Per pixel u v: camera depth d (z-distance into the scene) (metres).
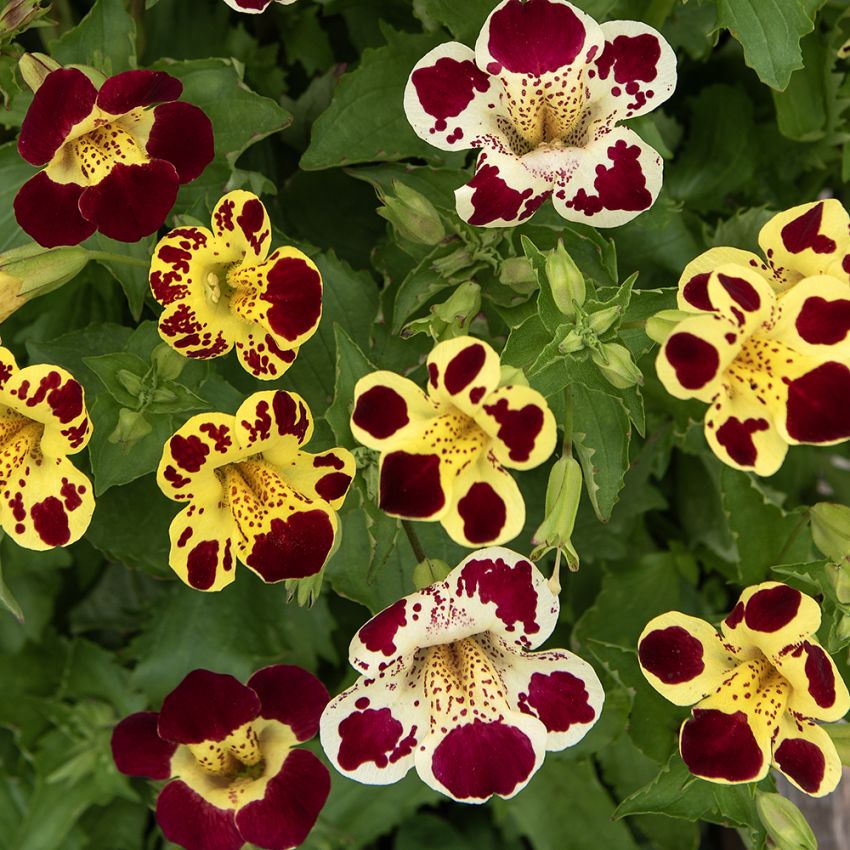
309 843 0.67
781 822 0.57
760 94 0.67
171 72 0.59
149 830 0.70
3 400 0.54
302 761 0.59
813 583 0.58
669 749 0.60
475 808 0.70
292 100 0.65
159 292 0.55
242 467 0.56
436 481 0.53
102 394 0.58
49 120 0.55
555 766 0.67
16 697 0.68
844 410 0.53
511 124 0.57
